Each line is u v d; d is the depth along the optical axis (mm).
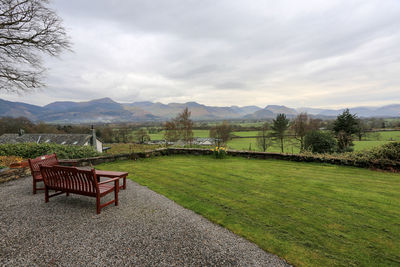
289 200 4582
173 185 5793
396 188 5348
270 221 3621
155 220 3650
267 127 38531
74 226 3393
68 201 4535
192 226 3445
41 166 4348
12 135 34438
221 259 2611
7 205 4262
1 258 2545
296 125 30062
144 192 5180
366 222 3572
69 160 7797
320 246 2900
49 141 31531
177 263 2521
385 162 7141
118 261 2535
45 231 3217
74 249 2762
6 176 6012
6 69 9594
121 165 8664
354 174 6848
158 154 11219
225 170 7613
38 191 5191
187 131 44938
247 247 2877
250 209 4117
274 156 9734
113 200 4262
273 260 2605
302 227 3416
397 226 3430
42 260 2525
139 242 2959
